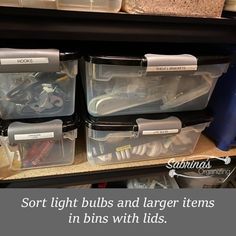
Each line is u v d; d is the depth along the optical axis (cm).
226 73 75
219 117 81
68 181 72
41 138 61
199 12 55
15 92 59
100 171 73
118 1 53
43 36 48
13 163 68
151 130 67
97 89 63
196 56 60
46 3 48
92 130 67
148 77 64
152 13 52
